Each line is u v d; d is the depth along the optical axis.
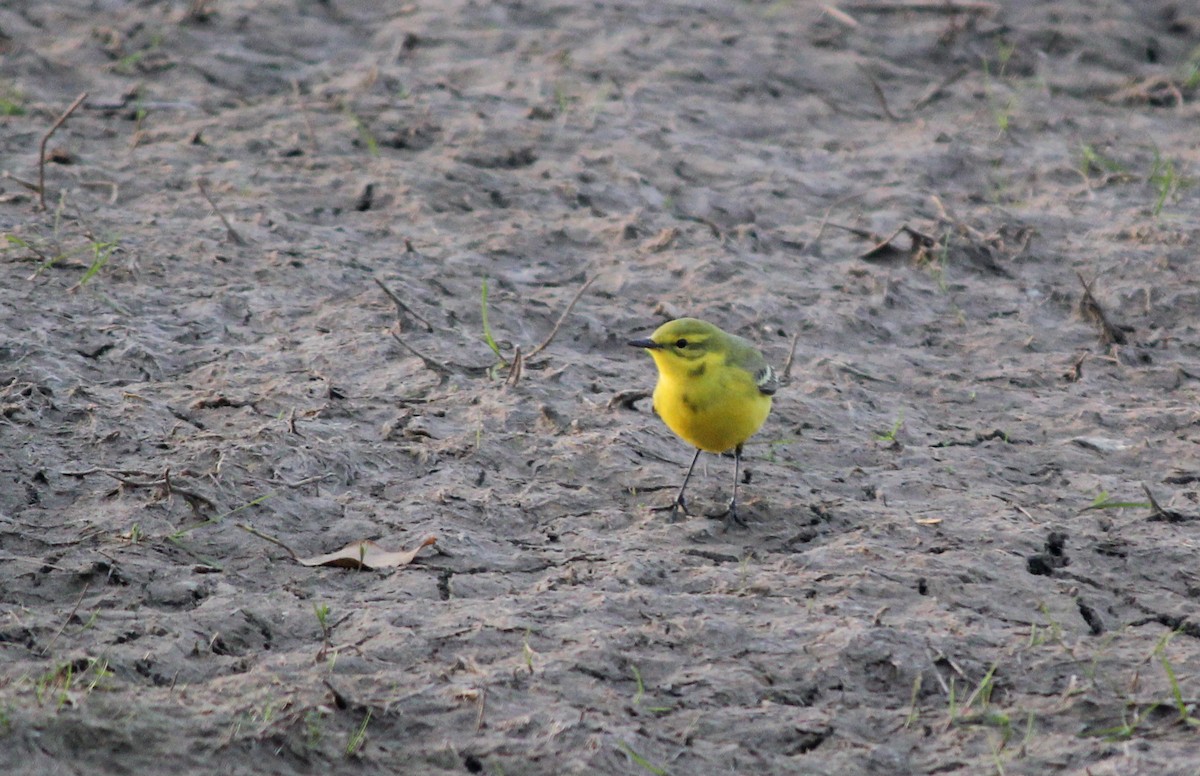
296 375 12.83
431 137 19.73
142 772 7.26
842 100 22.75
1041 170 20.05
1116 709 8.38
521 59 23.17
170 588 9.34
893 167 19.95
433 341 13.88
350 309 14.38
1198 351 15.03
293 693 8.07
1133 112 22.84
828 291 16.02
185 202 16.89
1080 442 12.66
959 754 8.00
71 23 22.94
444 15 24.52
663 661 8.77
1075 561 10.32
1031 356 14.81
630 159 19.47
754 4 26.14
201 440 11.28
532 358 13.77
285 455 11.05
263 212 16.70
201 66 21.84
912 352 14.88
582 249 16.84
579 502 11.01
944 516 10.99
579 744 7.82
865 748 8.02
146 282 14.48
